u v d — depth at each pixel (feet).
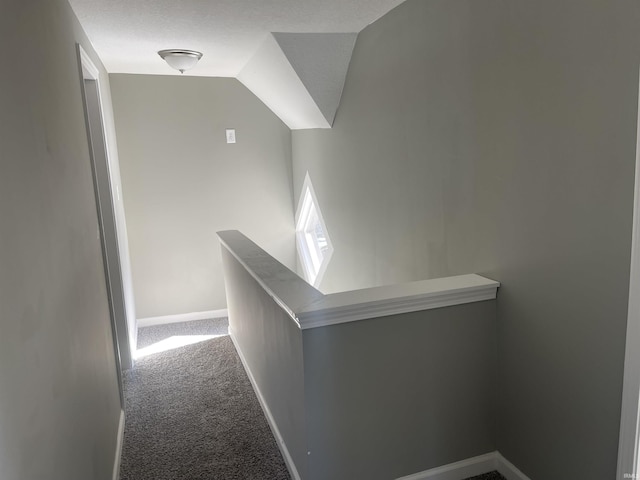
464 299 6.23
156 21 8.41
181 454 7.82
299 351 5.79
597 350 4.96
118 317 11.07
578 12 4.74
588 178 4.83
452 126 6.90
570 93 4.92
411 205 8.26
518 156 5.71
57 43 5.90
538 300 5.66
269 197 15.49
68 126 6.27
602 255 4.77
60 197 5.34
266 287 6.91
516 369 6.20
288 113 13.19
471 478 6.71
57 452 4.13
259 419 8.78
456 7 6.57
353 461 6.13
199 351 12.25
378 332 5.94
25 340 3.51
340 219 11.64
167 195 14.53
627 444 4.70
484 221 6.42
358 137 10.19
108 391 7.52
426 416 6.38
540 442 5.94
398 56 8.22
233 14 8.17
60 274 4.93
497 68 5.90
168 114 14.20
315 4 7.78
